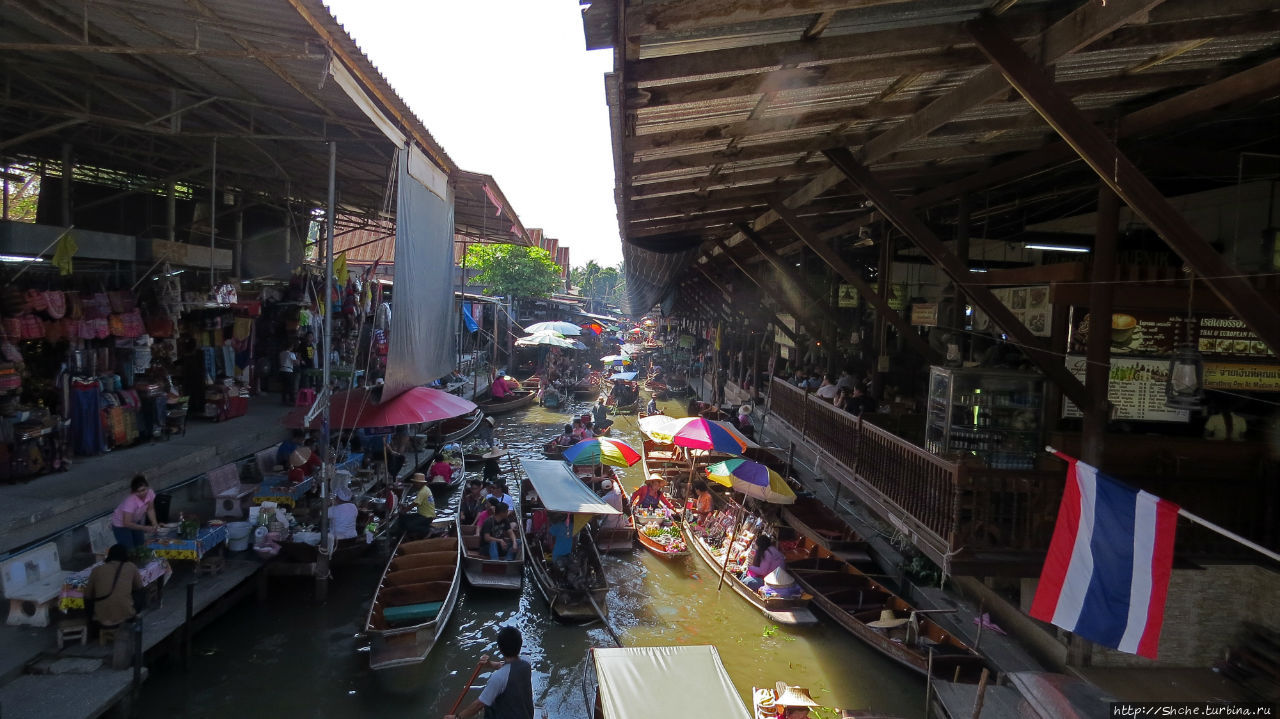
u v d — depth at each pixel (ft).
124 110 36.29
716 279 90.27
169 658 28.58
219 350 51.24
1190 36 17.58
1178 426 26.99
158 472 36.55
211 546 32.19
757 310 82.02
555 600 36.35
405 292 41.98
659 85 19.27
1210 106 19.06
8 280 33.60
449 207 53.88
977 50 19.34
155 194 51.31
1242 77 18.04
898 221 27.40
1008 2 16.33
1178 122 20.86
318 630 33.45
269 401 58.39
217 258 46.42
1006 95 21.97
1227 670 24.84
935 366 30.30
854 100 23.18
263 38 23.84
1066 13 17.42
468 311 100.78
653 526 47.83
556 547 39.19
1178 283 25.12
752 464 43.93
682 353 131.54
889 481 30.89
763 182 34.24
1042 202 37.73
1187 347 21.90
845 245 54.90
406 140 39.60
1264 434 26.50
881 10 16.21
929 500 26.94
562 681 31.22
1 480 32.65
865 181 27.61
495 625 35.78
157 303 42.32
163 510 33.40
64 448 35.35
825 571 38.42
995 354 35.37
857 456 35.12
